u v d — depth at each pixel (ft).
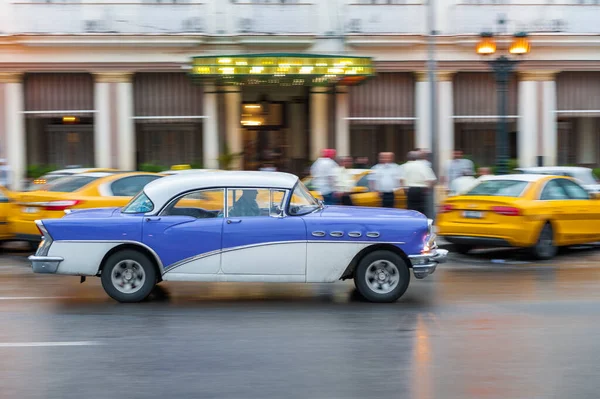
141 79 75.15
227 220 30.22
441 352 23.16
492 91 77.77
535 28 75.46
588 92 78.64
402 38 73.82
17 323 26.99
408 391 19.39
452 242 45.14
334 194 51.65
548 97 77.36
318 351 23.24
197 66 64.03
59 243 30.09
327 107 76.48
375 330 26.05
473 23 74.90
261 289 34.27
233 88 74.79
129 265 30.60
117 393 19.17
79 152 76.95
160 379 20.34
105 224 30.14
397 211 32.30
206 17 73.31
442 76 75.82
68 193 43.60
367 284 30.91
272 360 22.22
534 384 20.01
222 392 19.26
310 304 30.76
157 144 76.69
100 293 33.12
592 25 75.87
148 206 30.60
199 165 76.02
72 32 72.02
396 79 76.69
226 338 24.85
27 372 20.98
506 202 43.14
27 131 76.28
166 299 31.73
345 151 76.48
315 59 63.57
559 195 45.60
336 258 30.30
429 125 76.07
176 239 30.07
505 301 31.42
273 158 78.43
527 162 77.51
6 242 53.67
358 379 20.38
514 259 45.42
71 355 22.71
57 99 75.00
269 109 78.23
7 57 72.79
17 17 71.92
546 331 25.89
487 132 78.84
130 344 24.04
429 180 53.36
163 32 72.74
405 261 30.96
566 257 46.55
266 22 73.26
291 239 30.12
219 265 30.14
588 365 21.77
